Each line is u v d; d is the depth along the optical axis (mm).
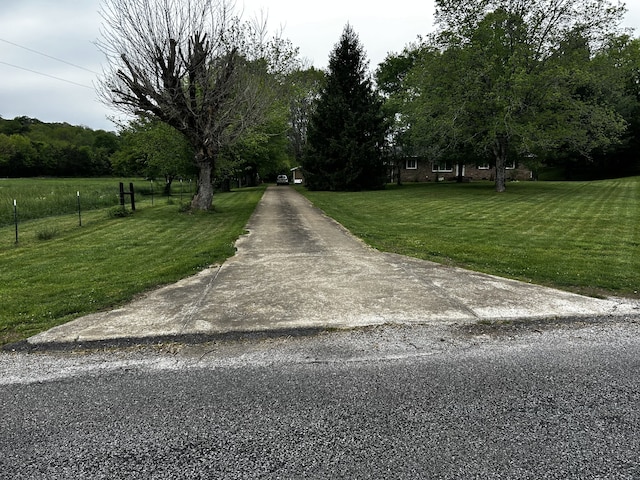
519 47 19469
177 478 2031
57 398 2805
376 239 9320
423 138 23172
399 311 4492
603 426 2451
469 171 41688
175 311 4547
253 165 33656
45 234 9852
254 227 11328
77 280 5965
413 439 2332
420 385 2945
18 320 4293
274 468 2100
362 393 2840
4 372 3201
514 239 8891
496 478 2021
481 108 20266
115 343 3734
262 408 2660
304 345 3670
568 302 4746
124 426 2475
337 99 28562
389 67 36000
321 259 7227
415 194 22891
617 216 11930
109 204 19172
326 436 2363
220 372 3172
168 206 17547
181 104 12797
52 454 2221
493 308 4566
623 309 4516
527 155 27781
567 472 2064
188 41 12617
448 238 9227
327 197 22422
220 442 2314
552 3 19297
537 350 3527
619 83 21641
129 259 7484
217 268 6586
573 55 19438
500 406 2666
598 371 3145
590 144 19969
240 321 4227
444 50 20922
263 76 16312
